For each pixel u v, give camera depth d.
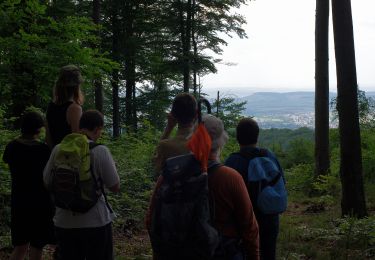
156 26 28.75
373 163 15.64
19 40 11.05
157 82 32.03
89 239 3.92
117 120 27.97
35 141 4.97
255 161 4.38
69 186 3.76
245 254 3.29
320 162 15.51
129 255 7.09
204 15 28.58
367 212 10.25
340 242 7.61
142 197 10.49
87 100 24.30
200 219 2.93
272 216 4.47
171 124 3.54
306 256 7.08
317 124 15.58
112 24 28.53
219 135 3.31
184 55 27.97
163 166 3.17
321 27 15.43
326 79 15.52
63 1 15.12
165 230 2.95
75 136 3.91
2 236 6.78
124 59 28.23
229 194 3.14
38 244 4.92
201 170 3.01
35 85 11.59
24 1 12.04
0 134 9.09
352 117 9.41
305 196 15.02
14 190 4.92
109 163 3.94
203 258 2.94
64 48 11.49
